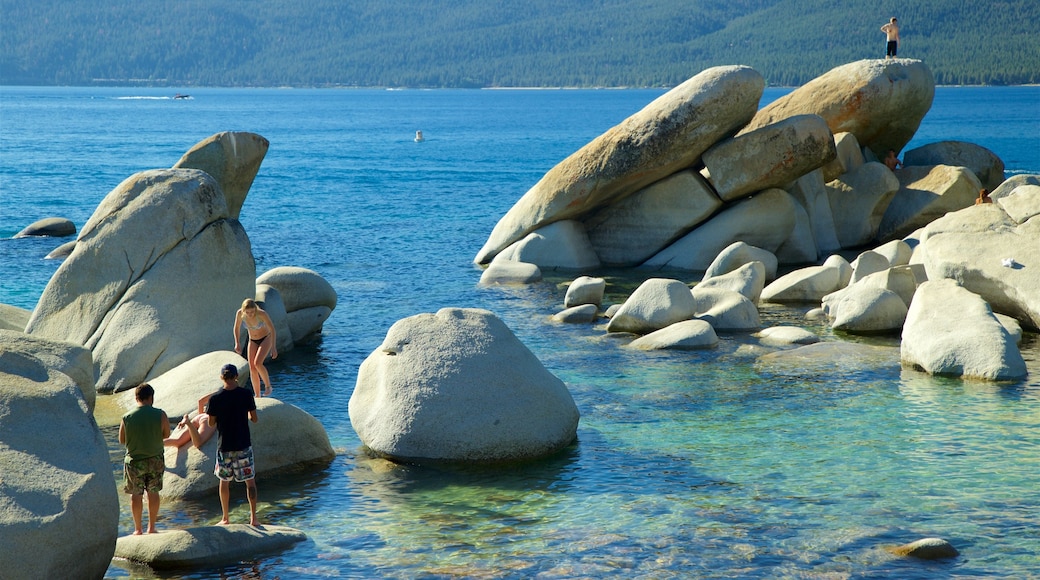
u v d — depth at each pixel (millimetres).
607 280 28344
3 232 38094
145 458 10836
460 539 11125
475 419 13617
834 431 14672
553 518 11688
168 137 107312
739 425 15117
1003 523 11234
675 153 28969
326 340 21203
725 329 21734
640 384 17547
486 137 114188
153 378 17688
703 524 11391
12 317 19766
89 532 9125
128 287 18500
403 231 39062
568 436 14242
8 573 8516
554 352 20000
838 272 25062
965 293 18891
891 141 35469
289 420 13523
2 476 8953
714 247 29500
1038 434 14219
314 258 32344
